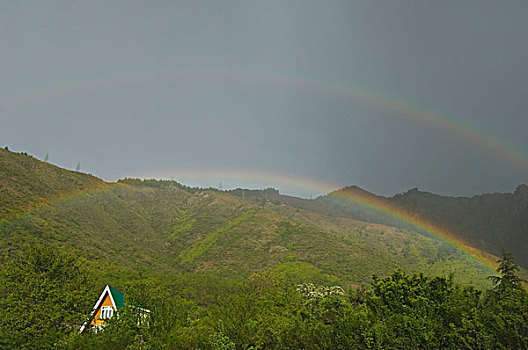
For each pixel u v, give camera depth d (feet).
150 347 61.31
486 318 59.11
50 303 80.23
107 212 383.86
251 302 71.56
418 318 60.85
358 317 61.46
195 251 366.02
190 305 92.48
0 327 74.79
